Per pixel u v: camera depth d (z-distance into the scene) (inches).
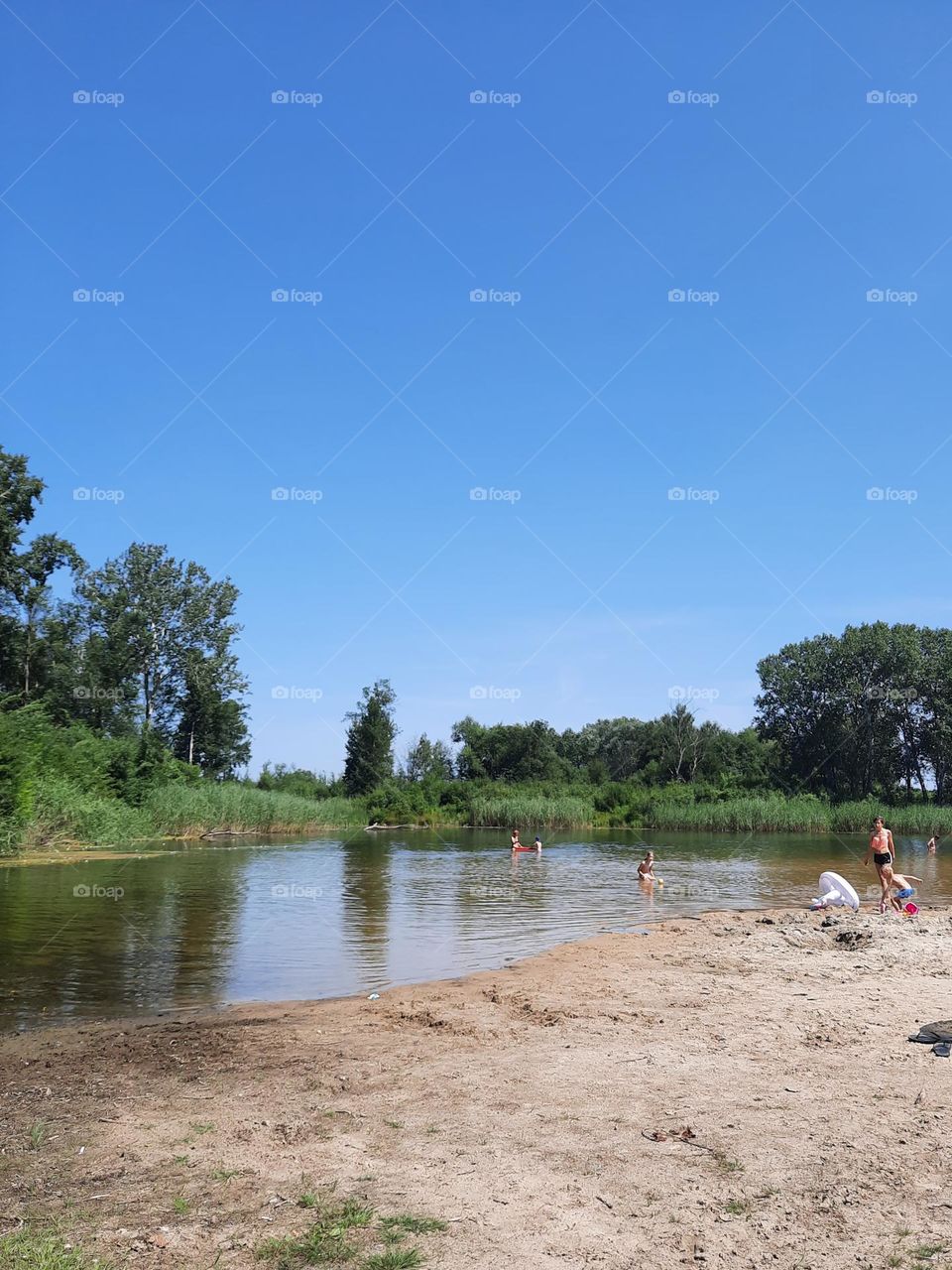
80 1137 272.8
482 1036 383.2
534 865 1337.4
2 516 2070.6
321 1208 221.9
